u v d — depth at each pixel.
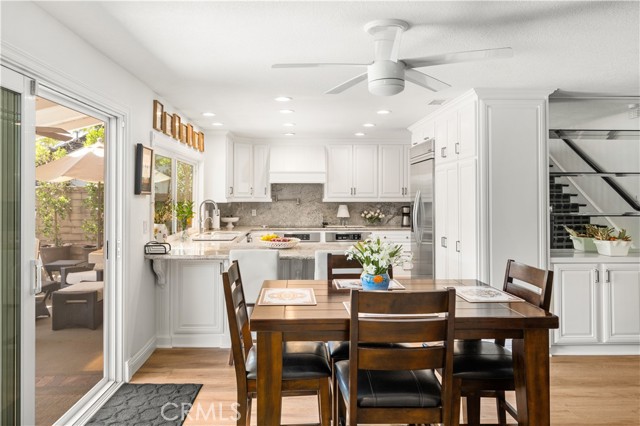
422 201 5.09
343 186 6.60
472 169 3.78
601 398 2.90
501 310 2.07
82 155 2.64
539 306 2.22
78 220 2.59
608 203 4.24
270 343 1.91
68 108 2.47
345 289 2.52
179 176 4.92
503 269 3.71
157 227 3.73
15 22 1.87
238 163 6.36
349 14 2.19
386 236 6.50
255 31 2.40
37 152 2.19
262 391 1.91
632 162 4.20
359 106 4.37
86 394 2.70
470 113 3.82
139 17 2.19
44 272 2.24
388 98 4.03
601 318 3.71
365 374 1.90
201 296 3.81
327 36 2.48
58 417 2.38
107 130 2.97
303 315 1.96
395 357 1.73
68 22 2.23
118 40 2.50
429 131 4.93
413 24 2.30
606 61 2.94
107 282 2.99
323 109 4.50
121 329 3.02
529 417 1.96
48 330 2.28
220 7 2.11
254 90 3.70
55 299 2.35
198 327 3.81
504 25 2.33
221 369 3.31
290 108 4.45
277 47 2.65
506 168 3.70
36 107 2.18
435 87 2.60
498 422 2.41
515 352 2.03
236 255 3.42
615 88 3.67
